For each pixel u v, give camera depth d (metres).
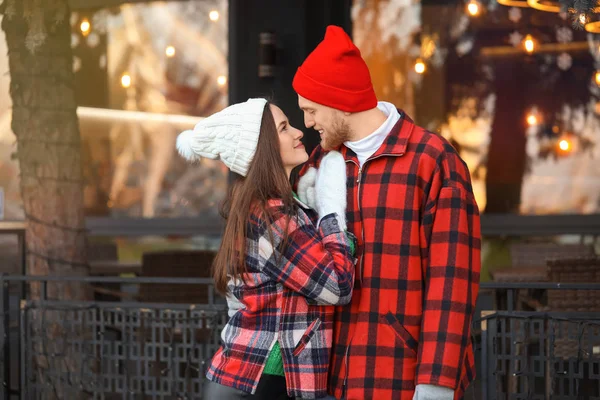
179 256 11.33
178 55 19.09
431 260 4.38
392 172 4.53
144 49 19.09
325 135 4.65
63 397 8.45
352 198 4.64
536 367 8.91
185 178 18.86
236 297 4.73
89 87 18.97
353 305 4.60
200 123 4.75
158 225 18.61
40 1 10.34
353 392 4.48
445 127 18.47
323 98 4.52
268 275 4.53
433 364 4.21
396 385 4.43
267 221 4.48
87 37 18.98
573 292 9.22
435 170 4.47
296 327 4.55
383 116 4.69
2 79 15.91
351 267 4.41
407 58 18.59
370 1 18.59
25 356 8.70
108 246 15.13
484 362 7.28
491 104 18.22
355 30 18.73
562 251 13.05
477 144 18.25
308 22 11.02
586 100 17.84
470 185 4.57
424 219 4.46
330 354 4.66
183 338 8.05
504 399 7.38
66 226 10.45
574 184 17.81
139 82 19.06
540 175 17.95
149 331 9.05
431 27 18.44
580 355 7.00
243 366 4.58
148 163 18.95
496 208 17.98
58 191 10.41
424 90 18.56
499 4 18.05
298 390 4.49
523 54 18.03
